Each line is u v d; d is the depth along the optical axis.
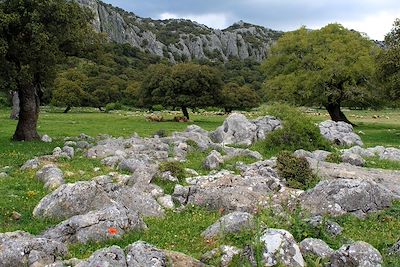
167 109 94.62
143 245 8.65
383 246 10.26
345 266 8.54
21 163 21.44
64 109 94.06
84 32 32.34
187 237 11.12
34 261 8.88
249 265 8.30
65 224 10.80
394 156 26.19
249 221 10.70
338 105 56.56
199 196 14.48
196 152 26.80
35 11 27.50
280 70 58.41
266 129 33.53
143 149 26.17
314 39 55.59
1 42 26.98
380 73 45.09
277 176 17.08
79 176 18.11
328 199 13.45
